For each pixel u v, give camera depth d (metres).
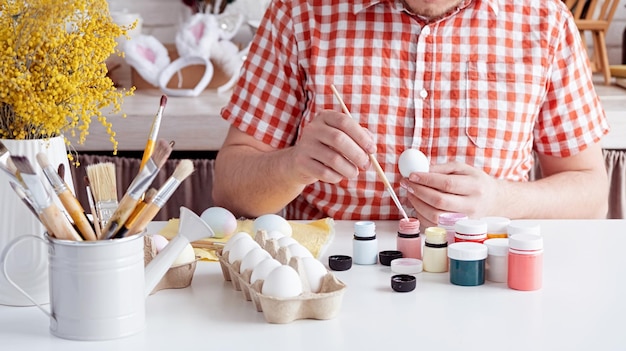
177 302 1.08
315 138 1.38
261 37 1.74
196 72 2.64
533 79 1.66
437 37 1.64
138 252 0.97
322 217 1.71
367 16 1.66
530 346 0.93
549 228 1.44
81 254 0.93
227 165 1.69
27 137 1.09
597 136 1.73
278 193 1.58
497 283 1.16
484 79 1.65
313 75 1.67
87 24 1.13
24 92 1.04
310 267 1.04
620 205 2.29
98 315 0.95
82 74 1.11
